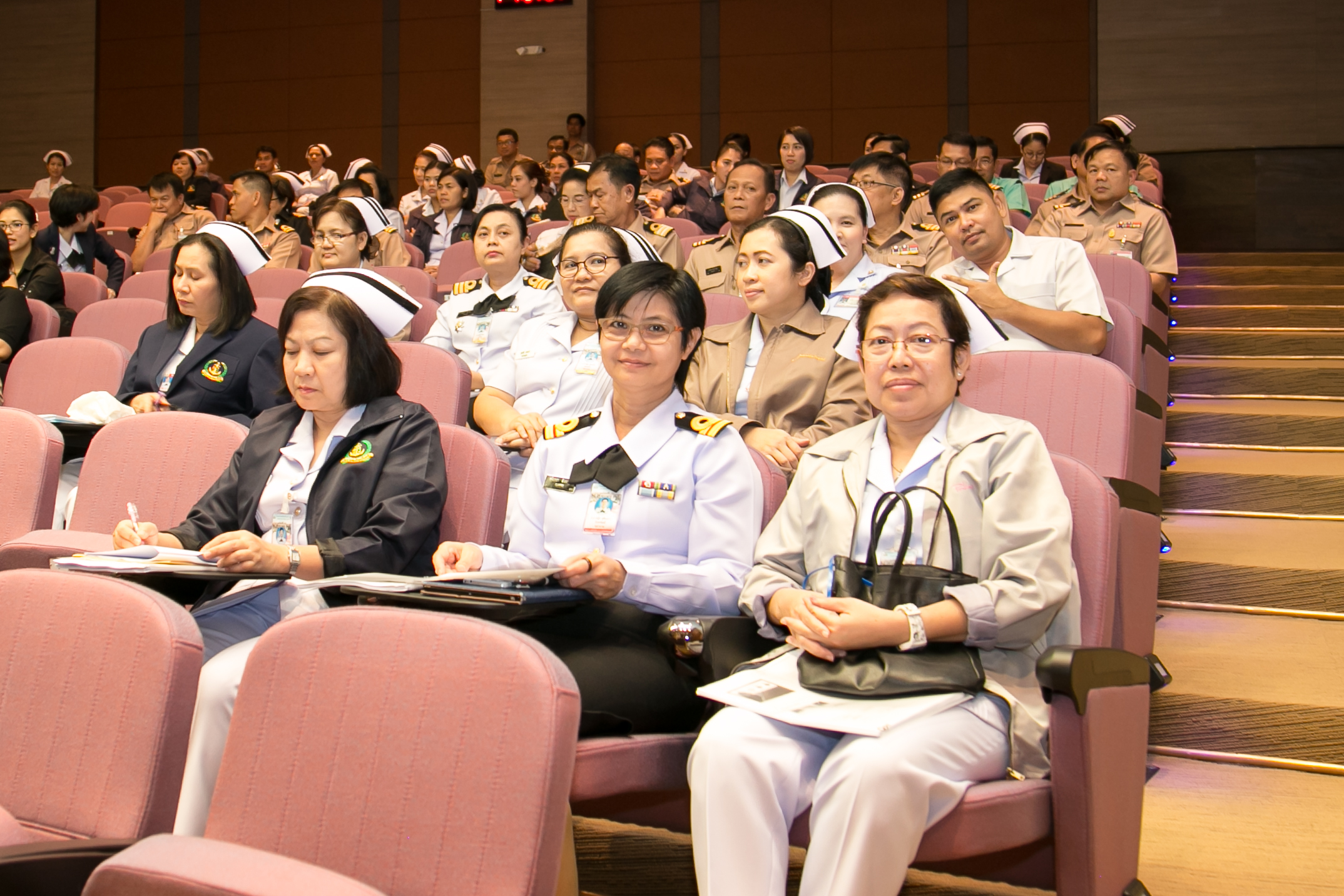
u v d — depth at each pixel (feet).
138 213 27.35
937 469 6.61
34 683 4.87
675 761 6.15
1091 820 5.44
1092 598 6.48
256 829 4.37
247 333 11.54
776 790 5.68
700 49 35.68
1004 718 5.98
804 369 9.64
